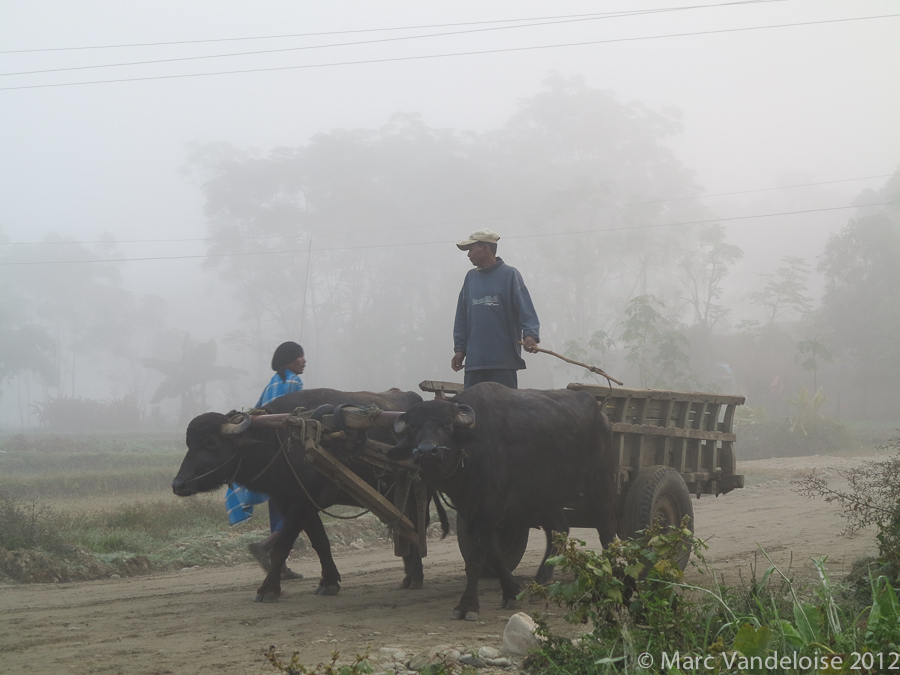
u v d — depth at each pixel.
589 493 6.88
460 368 7.57
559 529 6.96
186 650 4.95
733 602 4.48
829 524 10.60
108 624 5.79
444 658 4.37
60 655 4.86
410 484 6.81
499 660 4.35
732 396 8.30
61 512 12.12
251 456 6.80
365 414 6.39
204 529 11.55
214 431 6.66
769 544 9.16
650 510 6.87
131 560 9.28
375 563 9.62
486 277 7.30
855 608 4.68
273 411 6.98
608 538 6.88
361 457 6.66
